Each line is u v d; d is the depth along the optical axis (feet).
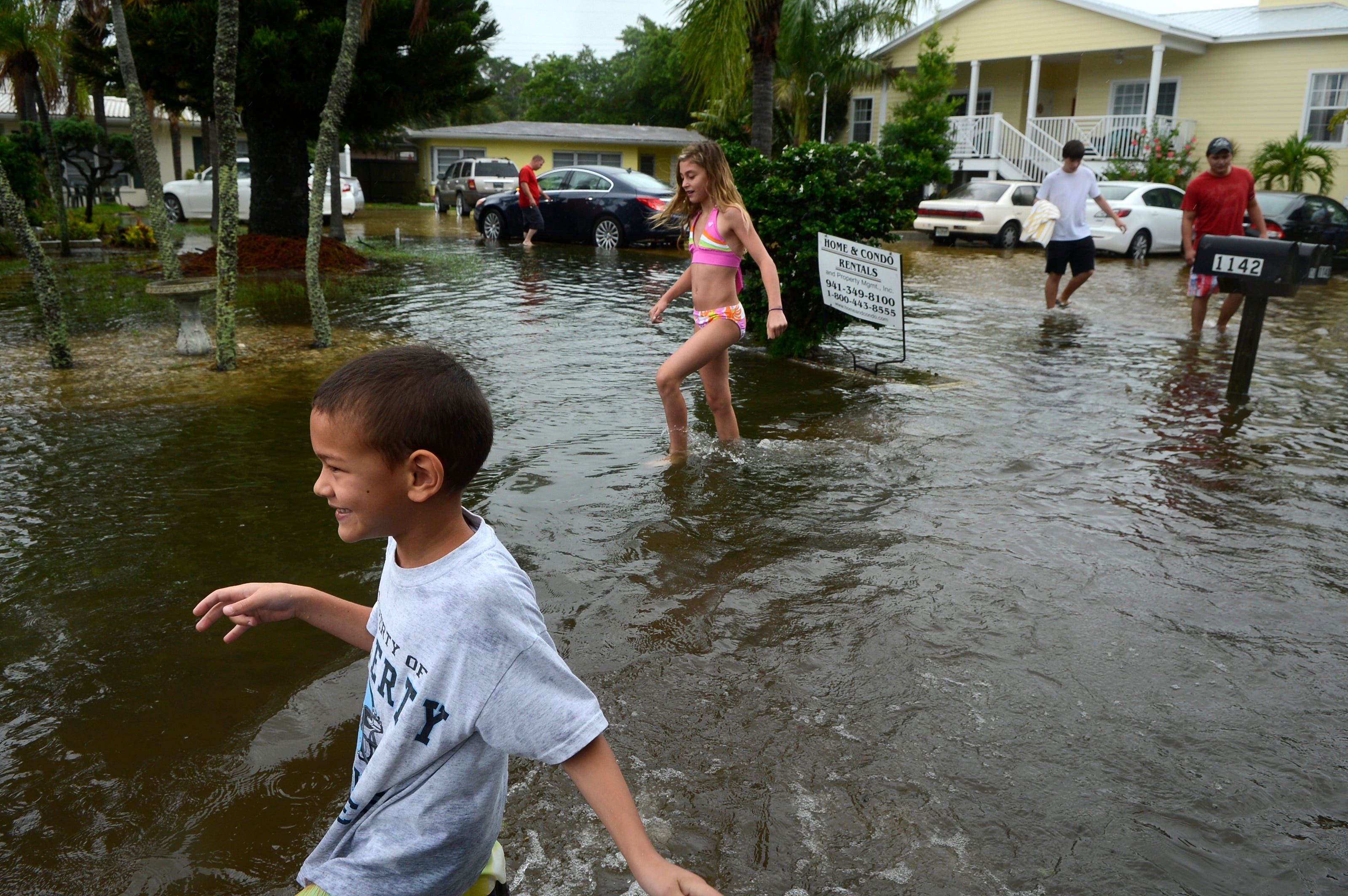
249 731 8.40
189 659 9.64
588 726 4.18
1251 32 77.77
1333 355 27.89
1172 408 20.99
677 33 41.04
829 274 24.25
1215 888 6.66
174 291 24.12
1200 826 7.30
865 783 7.77
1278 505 14.83
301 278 41.37
